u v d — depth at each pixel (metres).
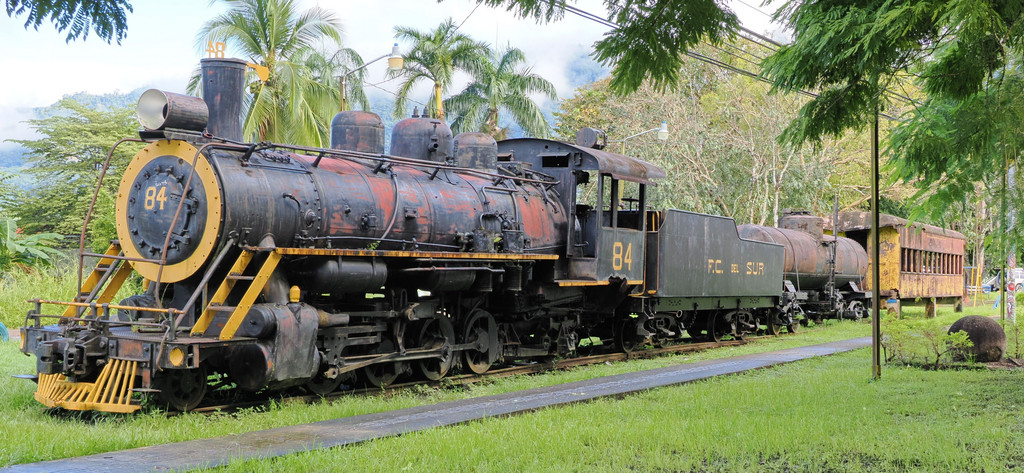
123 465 5.79
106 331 8.39
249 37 23.17
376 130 10.95
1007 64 6.52
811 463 6.35
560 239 13.05
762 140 30.70
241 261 8.67
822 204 33.31
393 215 10.20
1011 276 17.39
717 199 32.00
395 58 24.53
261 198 8.89
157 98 8.86
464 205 11.30
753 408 8.61
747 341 18.30
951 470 6.07
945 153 7.68
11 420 7.61
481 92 32.03
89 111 45.50
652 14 6.68
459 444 6.52
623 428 7.29
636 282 14.23
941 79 6.96
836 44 6.50
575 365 13.67
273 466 5.91
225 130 9.58
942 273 29.30
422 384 11.02
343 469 5.82
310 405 8.99
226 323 8.36
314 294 9.72
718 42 7.10
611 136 34.50
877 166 11.02
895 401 9.20
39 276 20.14
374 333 10.52
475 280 11.36
